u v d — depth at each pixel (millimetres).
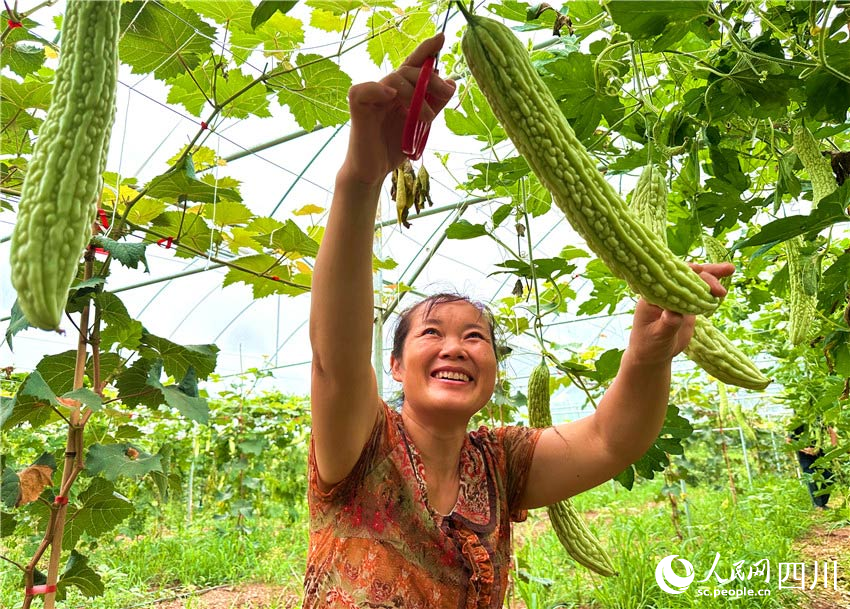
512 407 5562
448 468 2162
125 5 2412
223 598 6598
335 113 3072
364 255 1557
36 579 2537
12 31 2492
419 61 1411
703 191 3158
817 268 2953
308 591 1908
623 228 1498
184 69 2756
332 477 1859
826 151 2924
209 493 11453
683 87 3404
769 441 14695
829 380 5969
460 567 1923
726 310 6543
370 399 1802
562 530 2730
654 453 3119
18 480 2541
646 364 1988
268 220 3162
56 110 1185
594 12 2816
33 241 1094
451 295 2291
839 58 2283
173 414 9688
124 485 8469
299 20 2689
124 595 6125
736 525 7852
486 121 3256
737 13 2354
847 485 7984
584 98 2594
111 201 2963
